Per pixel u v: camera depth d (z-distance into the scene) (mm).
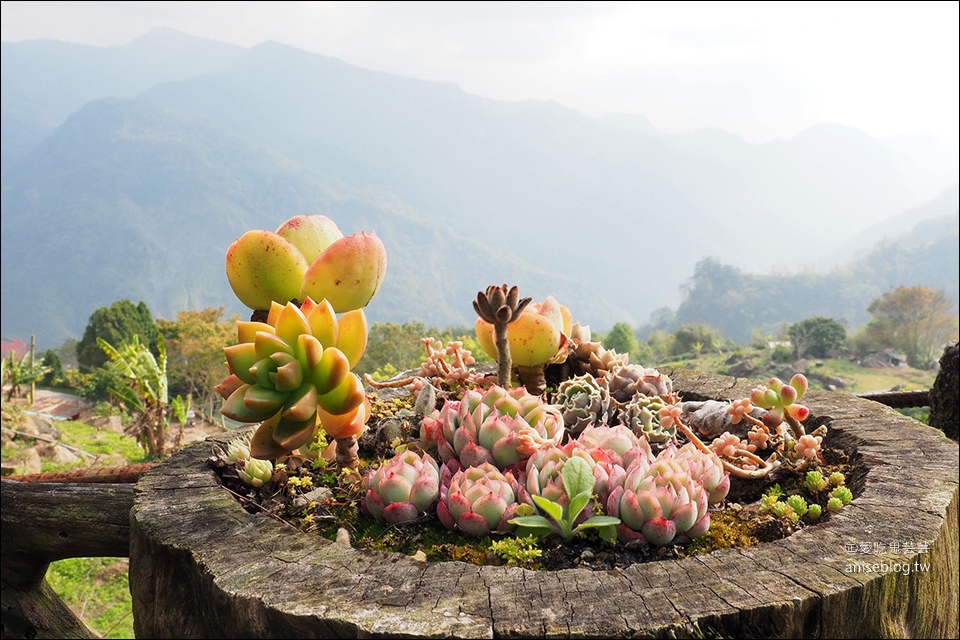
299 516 1375
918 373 46719
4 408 14750
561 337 1867
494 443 1338
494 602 977
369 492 1292
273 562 1121
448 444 1428
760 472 1448
